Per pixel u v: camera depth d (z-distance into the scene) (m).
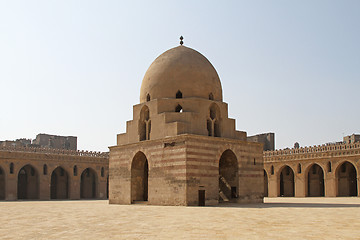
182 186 30.25
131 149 35.44
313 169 55.28
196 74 34.19
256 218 19.88
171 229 16.09
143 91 35.88
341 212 23.09
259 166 35.56
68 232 15.66
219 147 32.56
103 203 39.22
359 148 47.47
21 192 58.06
